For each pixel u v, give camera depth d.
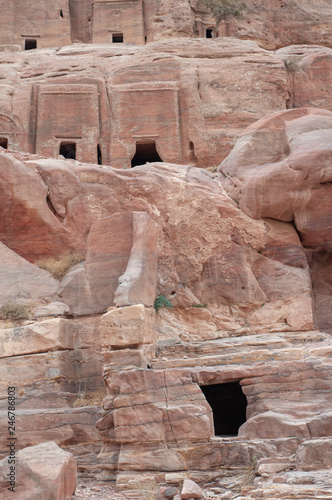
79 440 12.58
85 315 14.83
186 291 15.73
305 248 16.61
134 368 12.19
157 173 17.09
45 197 16.42
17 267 15.33
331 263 16.98
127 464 11.49
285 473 10.04
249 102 24.44
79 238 16.31
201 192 16.50
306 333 14.84
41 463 9.60
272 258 16.12
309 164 15.93
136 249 14.53
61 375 13.62
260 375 11.85
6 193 16.36
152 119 24.14
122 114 24.27
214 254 16.05
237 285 15.77
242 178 16.66
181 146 23.95
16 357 13.71
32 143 24.50
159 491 10.40
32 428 12.51
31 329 13.84
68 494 9.72
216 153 23.55
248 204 16.30
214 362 12.53
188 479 10.30
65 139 24.27
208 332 15.25
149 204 16.45
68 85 24.64
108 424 12.07
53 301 14.92
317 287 16.88
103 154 24.28
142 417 11.69
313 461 10.09
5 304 14.46
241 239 16.09
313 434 10.99
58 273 15.62
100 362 14.47
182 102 24.22
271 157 17.00
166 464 11.34
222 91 24.44
